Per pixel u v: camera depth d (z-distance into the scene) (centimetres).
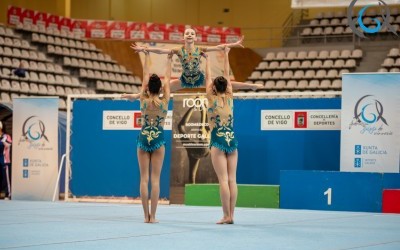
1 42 2309
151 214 905
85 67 2483
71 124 1553
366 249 608
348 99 1301
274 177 1403
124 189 1508
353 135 1298
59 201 1504
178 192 1425
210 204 1347
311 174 1266
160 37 2627
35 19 2525
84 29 2642
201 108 1420
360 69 2459
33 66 2333
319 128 1382
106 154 1524
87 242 649
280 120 1404
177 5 2978
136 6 2997
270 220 973
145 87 913
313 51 2553
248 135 1422
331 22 2692
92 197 1530
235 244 643
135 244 635
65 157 1577
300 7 2042
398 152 1277
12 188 1552
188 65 929
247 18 2903
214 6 2948
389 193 1214
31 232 748
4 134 1608
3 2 2700
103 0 2978
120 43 2627
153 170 907
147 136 902
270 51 2647
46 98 1529
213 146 902
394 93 1279
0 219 941
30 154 1540
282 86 2447
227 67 927
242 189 1316
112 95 1512
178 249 596
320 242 668
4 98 2122
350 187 1241
